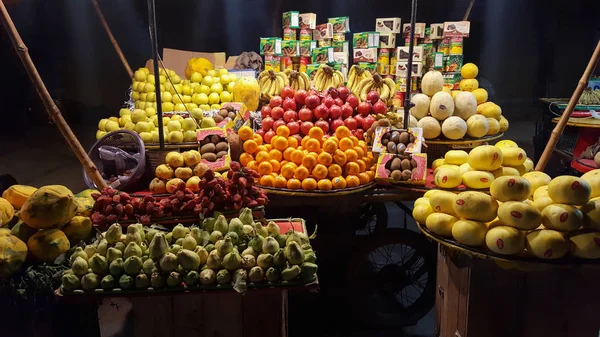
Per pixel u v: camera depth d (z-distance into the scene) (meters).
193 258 2.19
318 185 3.26
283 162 3.38
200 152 3.36
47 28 7.56
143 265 2.20
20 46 2.55
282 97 3.76
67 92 7.91
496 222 2.33
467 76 4.09
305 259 2.26
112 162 3.16
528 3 8.18
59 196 2.36
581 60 8.25
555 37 8.25
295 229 2.73
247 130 3.48
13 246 2.26
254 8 7.10
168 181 2.92
